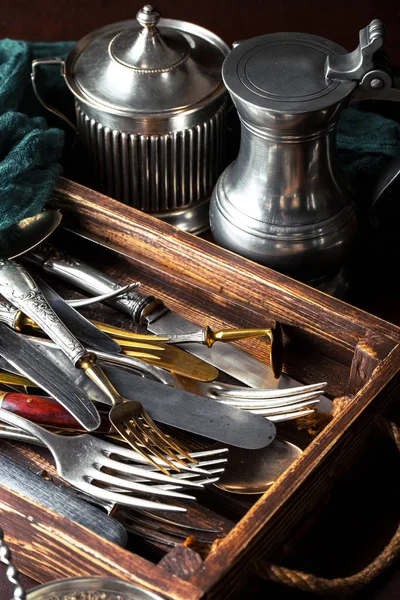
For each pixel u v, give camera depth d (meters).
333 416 1.11
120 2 1.78
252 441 1.07
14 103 1.42
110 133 1.33
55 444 1.06
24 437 1.09
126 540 0.99
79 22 1.74
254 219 1.24
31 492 1.03
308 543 1.05
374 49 1.12
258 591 1.00
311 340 1.19
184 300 1.28
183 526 1.03
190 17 1.75
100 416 1.10
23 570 1.02
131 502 1.01
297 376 1.19
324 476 1.01
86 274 1.27
